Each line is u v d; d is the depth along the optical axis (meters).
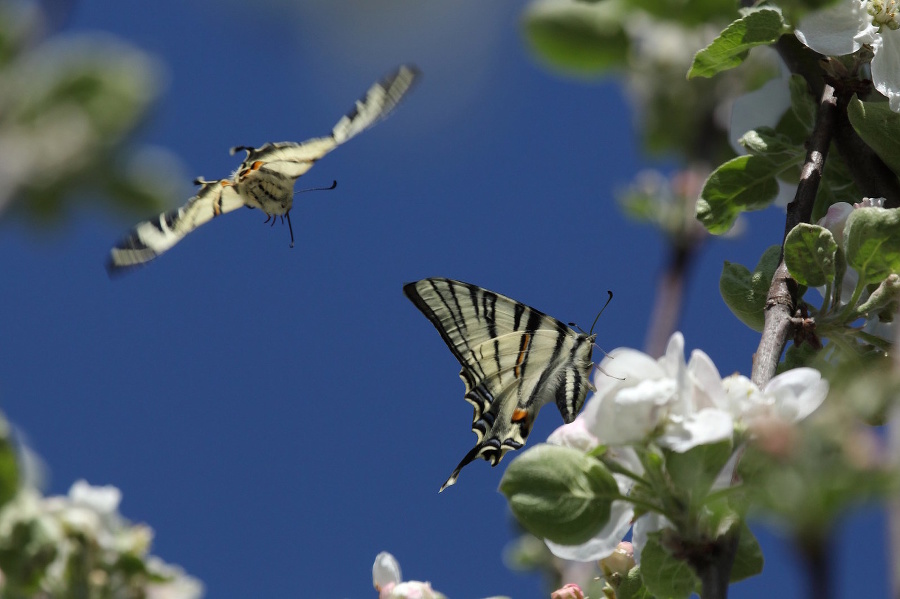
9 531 1.32
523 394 1.41
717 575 1.30
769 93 1.38
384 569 1.35
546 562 1.39
